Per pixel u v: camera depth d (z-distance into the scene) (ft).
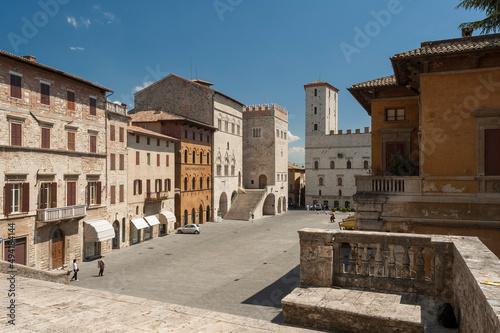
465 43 60.03
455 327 24.84
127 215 158.71
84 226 132.05
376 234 31.86
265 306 82.02
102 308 26.86
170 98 239.91
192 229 190.29
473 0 79.56
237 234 190.29
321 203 339.36
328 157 338.13
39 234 113.09
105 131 143.95
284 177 324.19
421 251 30.58
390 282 31.22
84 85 132.67
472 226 55.42
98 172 139.64
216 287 98.17
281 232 197.47
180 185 202.90
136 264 126.00
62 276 52.80
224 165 254.88
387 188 60.44
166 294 91.81
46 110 116.57
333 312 27.86
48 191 117.39
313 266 33.32
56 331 22.53
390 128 80.28
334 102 363.97
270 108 302.04
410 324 25.59
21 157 107.55
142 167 169.78
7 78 103.96
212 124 233.76
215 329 23.16
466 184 56.29
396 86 79.00
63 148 123.13
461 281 24.85
